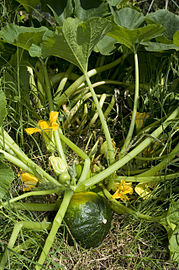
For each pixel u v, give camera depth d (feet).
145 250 4.61
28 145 5.05
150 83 5.55
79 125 5.48
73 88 5.29
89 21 4.17
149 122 5.28
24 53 5.10
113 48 5.38
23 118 5.24
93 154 4.85
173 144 5.26
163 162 4.65
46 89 5.08
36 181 4.49
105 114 5.41
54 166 4.42
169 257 4.51
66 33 4.25
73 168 4.49
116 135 5.50
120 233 4.67
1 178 4.06
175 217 4.35
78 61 4.58
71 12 5.36
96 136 5.45
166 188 4.87
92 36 4.36
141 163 5.09
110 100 5.64
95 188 4.77
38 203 4.56
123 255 4.54
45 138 4.64
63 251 4.50
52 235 4.10
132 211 4.54
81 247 4.41
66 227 4.35
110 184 4.73
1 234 4.46
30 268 4.29
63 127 5.00
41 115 5.32
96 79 5.74
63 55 4.68
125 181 4.80
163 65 5.70
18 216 4.27
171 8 6.88
